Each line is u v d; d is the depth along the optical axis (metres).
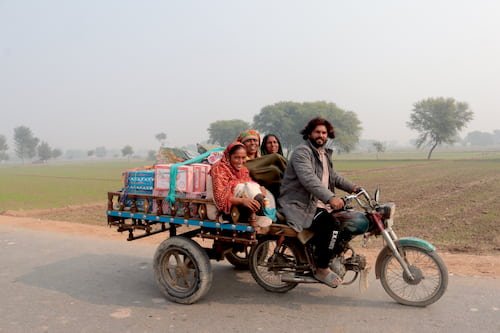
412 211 16.52
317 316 4.48
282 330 4.16
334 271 4.76
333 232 4.62
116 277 6.07
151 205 5.26
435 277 5.18
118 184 40.31
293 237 4.91
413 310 4.57
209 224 4.77
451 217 14.41
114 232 9.84
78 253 7.54
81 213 17.83
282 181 4.95
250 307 4.80
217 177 4.62
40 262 6.95
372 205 4.79
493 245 9.66
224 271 6.25
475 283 5.39
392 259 5.13
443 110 102.56
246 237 4.66
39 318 4.60
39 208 20.33
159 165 5.15
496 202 17.98
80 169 87.94
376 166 61.12
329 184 5.06
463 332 4.00
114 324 4.40
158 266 5.12
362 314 4.50
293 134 117.50
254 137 5.59
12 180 48.44
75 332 4.23
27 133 182.50
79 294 5.35
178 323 4.39
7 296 5.32
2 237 9.09
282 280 4.95
